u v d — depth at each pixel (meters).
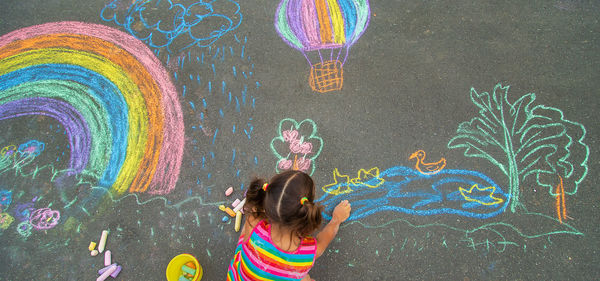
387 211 2.86
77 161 3.16
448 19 3.59
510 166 2.96
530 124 3.09
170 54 3.59
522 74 3.30
